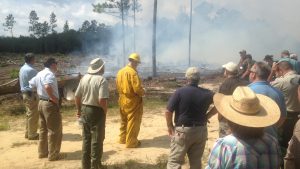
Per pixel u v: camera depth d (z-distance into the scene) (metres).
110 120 11.38
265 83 4.72
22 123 11.09
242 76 10.30
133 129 8.33
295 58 8.69
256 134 2.84
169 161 5.68
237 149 2.79
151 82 22.02
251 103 2.86
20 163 7.42
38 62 50.47
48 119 7.41
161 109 13.19
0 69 38.56
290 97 5.61
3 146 8.62
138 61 8.32
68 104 13.70
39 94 7.43
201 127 5.56
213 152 2.89
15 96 14.16
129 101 8.27
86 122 6.66
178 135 5.55
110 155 7.86
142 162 7.38
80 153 8.05
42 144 7.71
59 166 7.23
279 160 2.90
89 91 6.55
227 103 3.00
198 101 5.48
